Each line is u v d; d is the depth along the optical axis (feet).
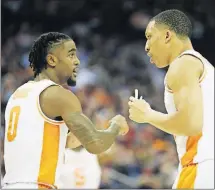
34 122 29.12
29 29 101.19
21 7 102.27
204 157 28.71
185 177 29.19
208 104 29.07
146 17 104.73
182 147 29.66
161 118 29.43
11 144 29.30
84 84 81.15
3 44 95.66
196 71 29.12
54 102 29.14
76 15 105.19
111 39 101.71
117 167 64.64
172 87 29.27
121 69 92.02
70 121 29.01
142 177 63.31
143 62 95.20
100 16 104.88
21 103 29.68
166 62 31.53
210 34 100.17
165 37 31.09
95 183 50.67
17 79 79.41
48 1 104.42
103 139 29.25
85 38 100.73
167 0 104.06
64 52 30.45
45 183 28.60
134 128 70.69
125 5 105.29
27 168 28.68
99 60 92.99
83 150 50.01
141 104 30.55
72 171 49.70
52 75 30.48
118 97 79.66
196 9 102.53
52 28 103.30
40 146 28.89
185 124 28.32
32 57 30.83
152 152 66.74
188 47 31.22
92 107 72.13
